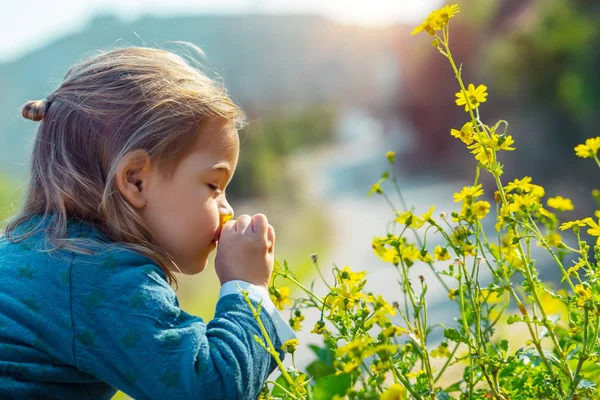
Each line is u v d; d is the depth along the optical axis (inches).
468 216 50.8
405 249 52.2
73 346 50.3
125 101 56.3
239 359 49.7
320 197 732.7
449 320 155.0
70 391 53.2
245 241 55.3
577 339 52.3
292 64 1715.1
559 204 58.7
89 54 72.6
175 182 55.5
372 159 1130.0
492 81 516.7
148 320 49.7
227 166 57.7
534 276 49.7
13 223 58.6
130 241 54.9
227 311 52.4
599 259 49.5
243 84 1318.9
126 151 54.6
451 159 807.7
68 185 56.1
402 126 938.7
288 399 50.6
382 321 47.1
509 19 575.2
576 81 436.5
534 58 462.0
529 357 53.5
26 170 61.2
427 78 807.1
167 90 56.4
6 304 51.9
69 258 52.3
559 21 458.9
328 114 1808.6
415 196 618.5
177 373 48.5
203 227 56.2
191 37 1574.8
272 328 52.7
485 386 55.9
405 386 46.1
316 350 67.6
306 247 433.7
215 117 56.9
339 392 55.1
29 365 50.5
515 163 470.3
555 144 445.7
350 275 49.8
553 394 47.1
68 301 50.8
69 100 58.2
